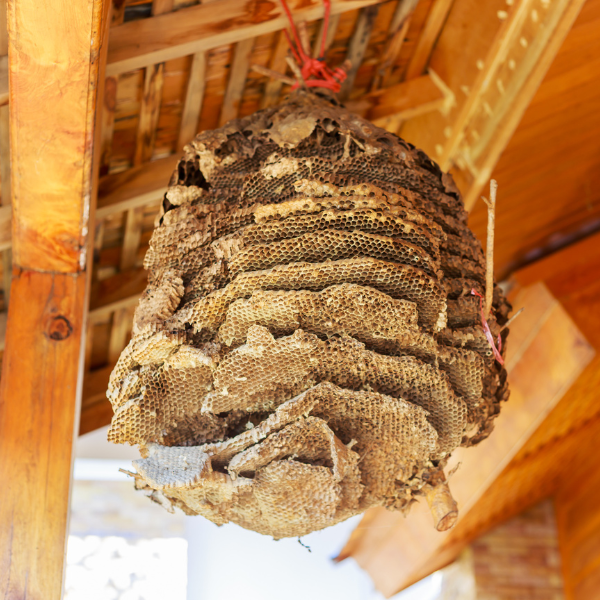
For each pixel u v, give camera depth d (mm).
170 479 937
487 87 1589
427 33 1603
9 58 992
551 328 2154
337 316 958
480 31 1555
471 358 1013
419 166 1104
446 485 1089
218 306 972
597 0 1523
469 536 2752
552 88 1670
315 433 987
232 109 1550
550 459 2568
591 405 2322
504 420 2252
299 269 950
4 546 1164
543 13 1447
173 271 1007
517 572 2818
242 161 1076
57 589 1155
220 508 1025
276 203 997
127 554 3111
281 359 960
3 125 1255
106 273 1755
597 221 2281
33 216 1223
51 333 1294
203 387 987
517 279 2234
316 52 1538
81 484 3260
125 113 1452
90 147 1117
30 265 1317
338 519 1051
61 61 993
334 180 1011
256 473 989
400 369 980
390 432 1015
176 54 1328
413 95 1658
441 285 983
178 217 1025
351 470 1021
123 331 1832
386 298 949
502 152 1748
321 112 1081
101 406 1880
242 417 1011
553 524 2955
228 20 1337
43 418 1244
